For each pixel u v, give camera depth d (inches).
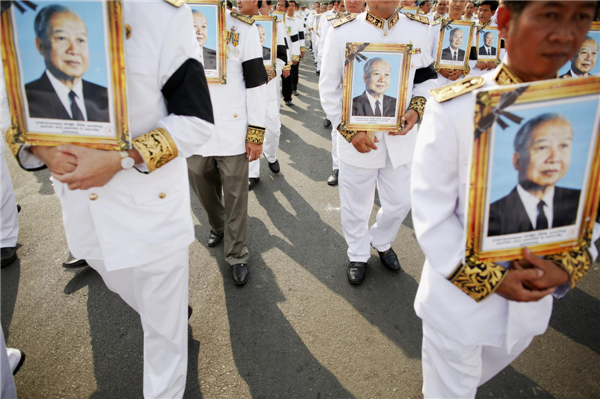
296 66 331.6
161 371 68.4
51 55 46.0
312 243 129.0
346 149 98.8
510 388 80.0
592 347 90.0
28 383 80.8
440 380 55.4
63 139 48.5
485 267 42.6
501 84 42.6
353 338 92.0
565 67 98.7
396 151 94.9
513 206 40.6
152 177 56.5
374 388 80.2
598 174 40.6
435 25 157.4
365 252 110.6
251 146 98.5
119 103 47.6
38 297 104.3
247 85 95.6
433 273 53.3
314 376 82.6
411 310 100.9
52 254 122.2
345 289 108.0
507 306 49.2
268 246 127.1
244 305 101.8
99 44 45.9
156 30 50.8
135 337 92.4
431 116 45.9
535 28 36.9
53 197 158.7
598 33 94.7
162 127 52.9
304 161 199.2
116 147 48.6
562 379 82.2
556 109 37.9
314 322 96.6
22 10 44.9
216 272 114.1
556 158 39.3
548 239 42.3
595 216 42.6
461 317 49.8
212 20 90.0
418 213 47.1
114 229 55.3
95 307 101.1
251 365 84.9
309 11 701.3
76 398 78.2
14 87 47.0
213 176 109.0
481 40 166.4
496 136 38.4
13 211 117.9
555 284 42.6
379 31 89.9
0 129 51.9
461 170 44.2
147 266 59.1
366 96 89.6
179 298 65.6
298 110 295.6
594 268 117.4
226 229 108.0
